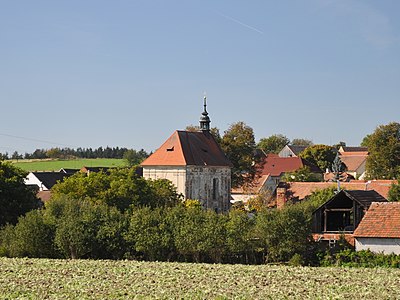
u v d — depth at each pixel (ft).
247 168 556.92
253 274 215.10
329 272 221.87
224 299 163.94
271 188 615.57
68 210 300.20
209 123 490.08
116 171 389.39
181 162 444.55
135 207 340.18
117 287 183.11
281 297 166.71
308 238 278.87
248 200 517.55
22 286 185.06
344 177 607.78
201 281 196.44
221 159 481.87
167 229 287.89
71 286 184.65
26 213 310.45
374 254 255.29
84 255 293.23
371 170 624.59
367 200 288.71
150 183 406.41
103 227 290.76
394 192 384.06
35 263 249.75
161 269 229.66
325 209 289.12
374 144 623.77
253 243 282.15
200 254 287.07
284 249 274.16
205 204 461.37
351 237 270.87
